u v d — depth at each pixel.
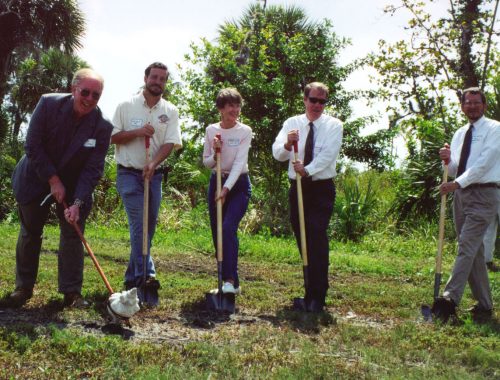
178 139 5.97
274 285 7.05
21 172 5.20
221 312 5.36
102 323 4.72
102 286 6.05
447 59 14.91
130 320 4.88
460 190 5.68
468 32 14.50
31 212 5.19
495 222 7.10
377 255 11.11
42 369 3.65
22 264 5.27
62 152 5.09
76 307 5.06
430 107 15.73
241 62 16.70
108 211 13.42
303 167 5.58
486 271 5.80
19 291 5.24
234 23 18.52
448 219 12.56
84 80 4.90
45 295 5.47
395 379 3.69
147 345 4.18
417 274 8.50
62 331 4.29
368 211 13.40
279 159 6.01
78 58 20.80
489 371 4.07
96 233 11.20
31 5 16.86
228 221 5.85
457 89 14.95
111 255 8.31
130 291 4.58
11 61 18.50
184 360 3.95
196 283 6.66
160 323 4.89
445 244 11.97
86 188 5.07
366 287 7.06
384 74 15.56
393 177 16.58
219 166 5.74
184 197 14.39
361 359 4.18
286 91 16.58
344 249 11.55
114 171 13.41
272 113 16.38
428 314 5.50
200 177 14.53
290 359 4.08
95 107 5.18
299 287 6.88
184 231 12.54
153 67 5.75
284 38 16.97
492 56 14.92
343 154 18.47
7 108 21.08
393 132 17.98
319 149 5.74
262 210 13.73
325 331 4.89
